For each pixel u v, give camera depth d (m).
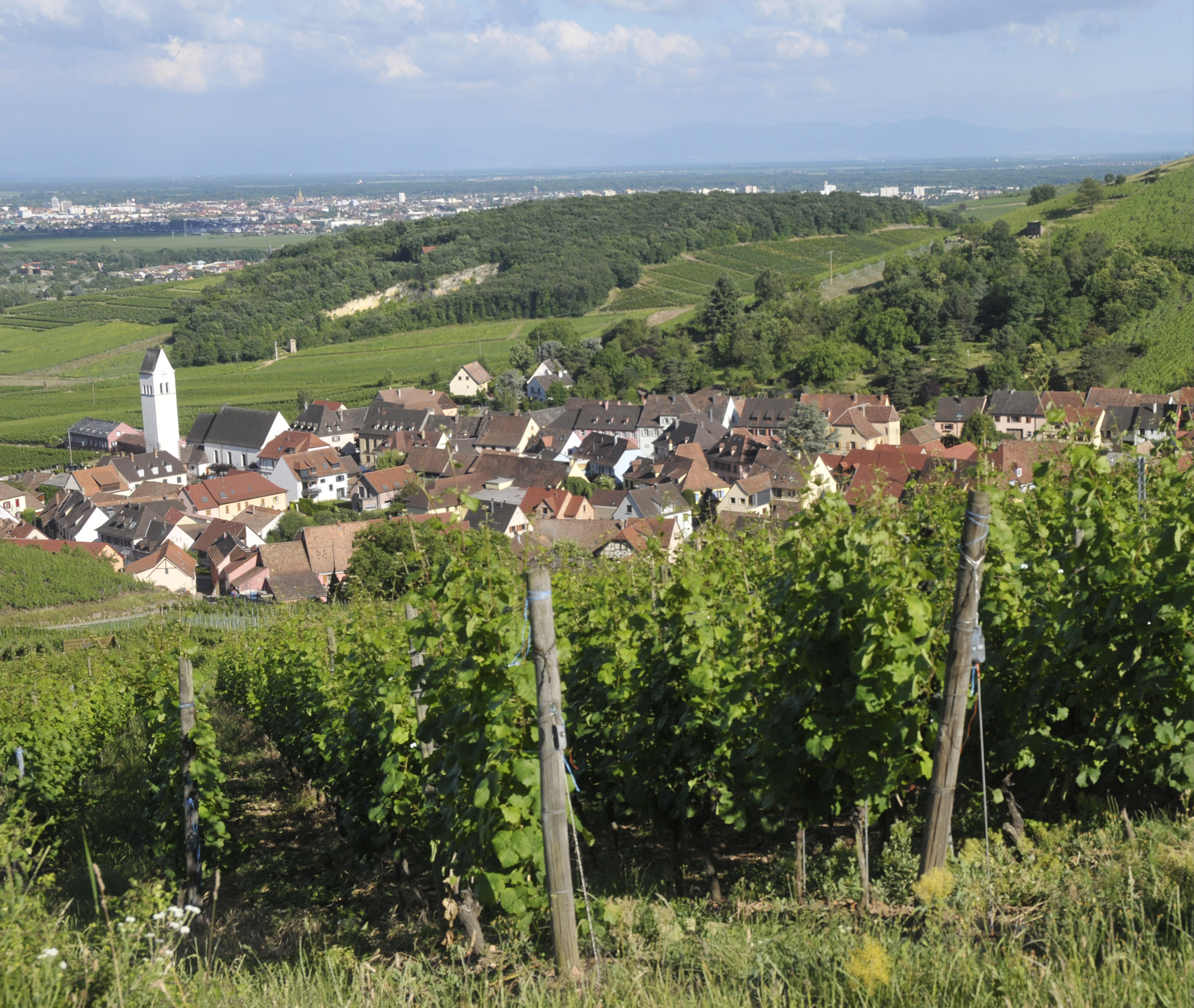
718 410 111.69
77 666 31.16
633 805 11.41
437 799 11.19
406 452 115.81
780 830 10.91
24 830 10.38
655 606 12.42
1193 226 144.12
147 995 6.72
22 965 6.50
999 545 8.45
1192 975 5.06
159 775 15.70
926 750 8.38
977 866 7.84
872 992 5.56
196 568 80.19
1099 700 8.78
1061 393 92.69
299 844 17.50
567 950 6.85
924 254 167.88
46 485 111.81
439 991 7.14
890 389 115.19
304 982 7.79
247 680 28.58
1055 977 5.29
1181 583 7.84
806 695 8.42
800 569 8.93
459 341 181.62
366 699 14.24
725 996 5.93
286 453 114.00
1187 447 12.20
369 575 52.81
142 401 125.25
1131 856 7.29
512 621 8.27
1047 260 137.88
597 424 116.81
